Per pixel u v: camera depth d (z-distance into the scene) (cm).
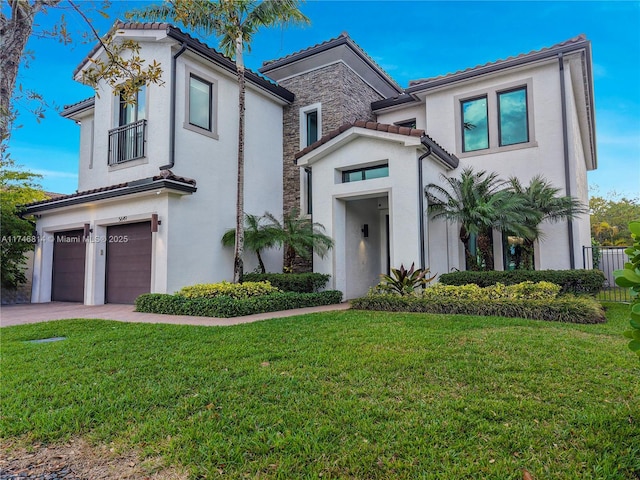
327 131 1627
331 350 573
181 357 555
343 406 381
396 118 1770
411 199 1198
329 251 1353
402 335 655
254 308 997
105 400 413
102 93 1451
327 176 1376
